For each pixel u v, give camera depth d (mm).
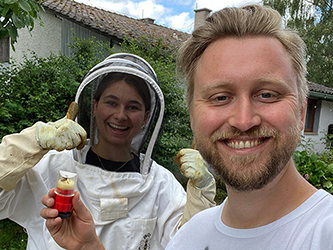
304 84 367
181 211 761
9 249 1341
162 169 845
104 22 3029
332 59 7250
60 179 487
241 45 335
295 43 353
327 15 7715
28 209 692
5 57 3270
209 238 394
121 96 705
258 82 321
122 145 730
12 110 1703
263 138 329
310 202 313
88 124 723
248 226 351
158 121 743
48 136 567
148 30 3576
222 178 349
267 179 318
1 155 585
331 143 3771
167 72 1863
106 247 652
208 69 353
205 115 351
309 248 280
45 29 3084
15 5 918
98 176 684
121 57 768
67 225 503
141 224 692
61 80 1865
